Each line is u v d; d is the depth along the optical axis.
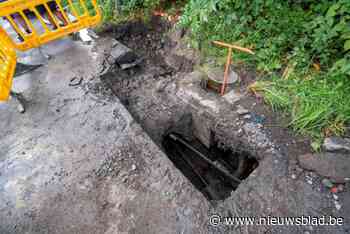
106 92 3.18
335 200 1.90
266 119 2.55
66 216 2.08
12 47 3.29
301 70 2.81
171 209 2.00
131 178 2.25
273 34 3.10
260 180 2.10
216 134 2.83
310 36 2.75
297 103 2.54
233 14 3.05
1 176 2.43
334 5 2.27
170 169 2.26
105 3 4.59
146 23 4.37
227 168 3.02
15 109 3.12
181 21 3.28
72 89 3.28
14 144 2.71
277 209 1.91
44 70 3.62
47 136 2.74
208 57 3.40
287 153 2.24
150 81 3.57
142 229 1.92
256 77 3.01
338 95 2.39
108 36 4.22
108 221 2.00
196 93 3.04
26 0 3.03
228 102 2.82
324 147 2.20
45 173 2.41
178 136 3.32
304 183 2.02
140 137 2.57
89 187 2.24
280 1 2.95
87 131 2.72
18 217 2.12
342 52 2.66
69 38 4.23
